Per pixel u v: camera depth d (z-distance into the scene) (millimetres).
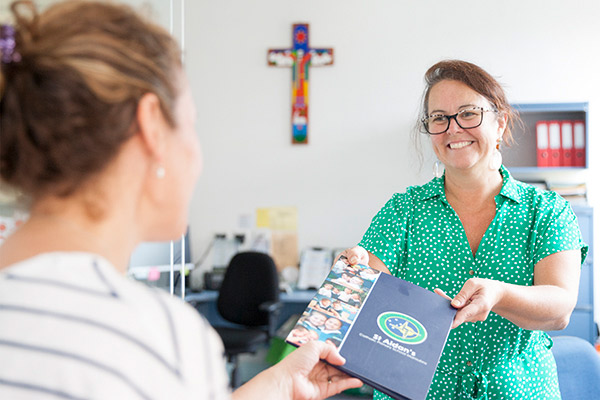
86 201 546
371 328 1108
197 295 4355
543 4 4496
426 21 4617
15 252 535
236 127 4828
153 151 567
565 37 4465
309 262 4613
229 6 4840
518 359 1423
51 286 485
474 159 1458
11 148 528
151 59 557
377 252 1558
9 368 444
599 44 4430
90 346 456
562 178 4426
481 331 1424
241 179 4816
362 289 1217
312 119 4742
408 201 1609
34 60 508
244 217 4805
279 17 4793
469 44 4566
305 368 955
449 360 1449
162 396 459
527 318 1283
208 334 534
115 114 524
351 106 4699
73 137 513
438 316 1161
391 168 4648
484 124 1453
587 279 4043
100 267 513
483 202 1521
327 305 1159
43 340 456
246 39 4820
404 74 4637
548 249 1404
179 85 592
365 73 4680
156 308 506
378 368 1023
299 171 4758
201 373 498
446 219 1534
